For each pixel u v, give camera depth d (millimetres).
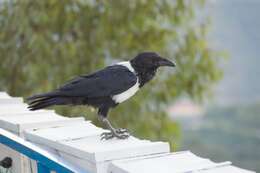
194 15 15250
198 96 14961
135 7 14609
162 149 5684
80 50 14781
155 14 14891
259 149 72375
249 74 124188
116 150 5492
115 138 6168
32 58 14727
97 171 5375
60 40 14773
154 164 5250
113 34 14602
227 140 78875
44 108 7430
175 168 5129
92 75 7422
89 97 7273
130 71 7520
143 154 5605
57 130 6492
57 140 5988
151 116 15008
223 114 95562
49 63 14500
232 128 85312
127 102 14508
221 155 70062
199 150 73250
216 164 5203
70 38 15008
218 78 15055
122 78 7375
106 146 5695
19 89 15023
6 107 7867
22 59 14820
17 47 14852
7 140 6113
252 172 5023
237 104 104500
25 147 5852
